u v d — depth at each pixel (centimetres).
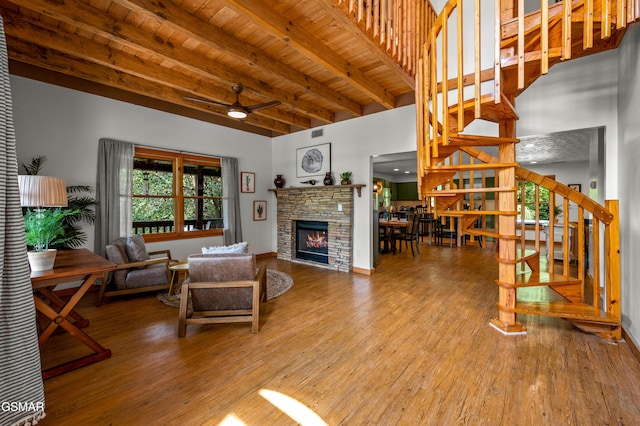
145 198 474
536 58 189
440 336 259
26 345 143
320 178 565
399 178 1222
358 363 217
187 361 220
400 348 238
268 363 217
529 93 334
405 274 484
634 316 238
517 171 283
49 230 238
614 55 292
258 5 245
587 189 755
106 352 224
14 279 139
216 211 570
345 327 279
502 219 271
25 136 357
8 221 138
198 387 189
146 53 337
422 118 267
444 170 261
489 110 236
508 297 268
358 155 511
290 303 346
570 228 552
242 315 286
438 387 188
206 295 279
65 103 387
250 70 382
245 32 300
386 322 290
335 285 421
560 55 182
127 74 386
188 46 324
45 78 371
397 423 157
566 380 194
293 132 618
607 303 251
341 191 520
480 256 634
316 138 574
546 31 180
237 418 161
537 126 330
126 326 283
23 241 144
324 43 316
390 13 271
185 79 394
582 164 764
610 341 247
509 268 268
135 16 271
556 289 280
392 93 454
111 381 195
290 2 251
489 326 280
